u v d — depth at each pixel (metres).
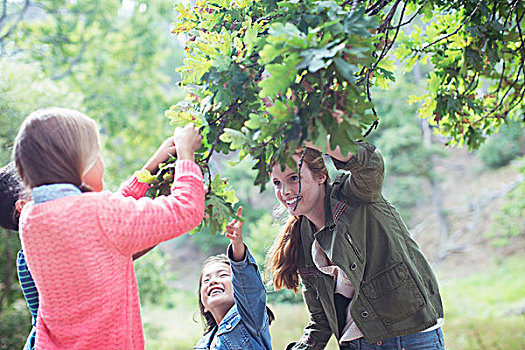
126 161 14.84
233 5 2.45
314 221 2.64
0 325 6.72
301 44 1.67
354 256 2.44
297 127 1.70
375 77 2.79
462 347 9.10
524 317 12.09
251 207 25.64
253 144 1.83
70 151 1.75
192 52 2.20
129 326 1.77
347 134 1.68
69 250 1.67
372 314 2.54
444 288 18.69
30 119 1.76
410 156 22.27
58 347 1.71
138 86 16.09
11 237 6.88
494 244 21.14
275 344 9.07
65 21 14.84
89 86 15.27
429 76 3.24
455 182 26.84
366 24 1.68
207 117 2.12
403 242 2.57
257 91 2.07
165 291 11.65
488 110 3.75
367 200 2.42
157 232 1.74
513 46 3.47
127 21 16.61
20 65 8.04
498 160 25.88
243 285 2.62
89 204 1.71
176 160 2.08
